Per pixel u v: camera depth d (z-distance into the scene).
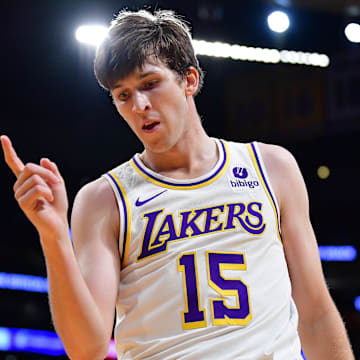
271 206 4.23
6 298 21.53
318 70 22.47
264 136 23.09
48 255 3.63
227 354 3.85
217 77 22.70
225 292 3.98
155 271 4.05
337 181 25.14
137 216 4.17
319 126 22.55
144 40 4.11
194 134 4.36
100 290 3.95
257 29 20.44
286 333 4.01
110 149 23.47
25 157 22.97
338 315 4.34
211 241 4.08
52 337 21.38
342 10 20.86
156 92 4.10
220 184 4.24
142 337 4.02
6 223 22.73
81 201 4.30
